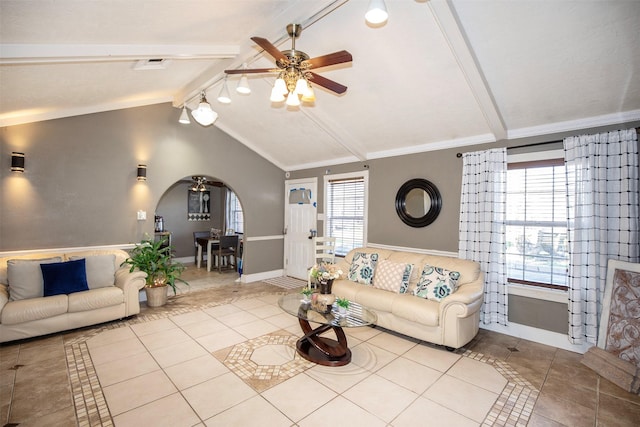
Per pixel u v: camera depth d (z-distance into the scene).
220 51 3.02
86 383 2.37
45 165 3.72
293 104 2.44
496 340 3.32
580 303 2.96
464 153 3.81
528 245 3.47
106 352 2.88
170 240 6.96
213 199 8.49
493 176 3.53
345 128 4.39
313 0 2.20
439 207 4.08
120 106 4.29
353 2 2.36
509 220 3.59
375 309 3.49
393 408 2.12
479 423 1.99
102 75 3.04
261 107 4.45
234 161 5.61
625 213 2.76
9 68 2.39
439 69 2.85
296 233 6.20
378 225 4.82
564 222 3.23
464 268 3.45
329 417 2.02
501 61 2.59
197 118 3.31
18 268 3.19
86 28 2.11
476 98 2.96
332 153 5.30
